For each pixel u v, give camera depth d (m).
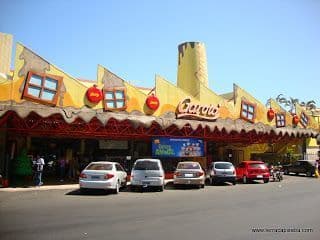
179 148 29.95
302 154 44.75
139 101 25.11
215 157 38.56
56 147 30.52
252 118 32.97
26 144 28.16
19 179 25.38
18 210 12.45
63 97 21.88
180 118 27.44
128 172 30.45
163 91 26.70
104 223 10.05
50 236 8.38
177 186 23.45
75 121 24.02
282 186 23.86
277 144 43.16
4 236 8.35
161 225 9.82
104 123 23.16
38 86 21.06
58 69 21.89
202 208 13.14
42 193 18.52
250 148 41.41
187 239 8.18
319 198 16.55
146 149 33.75
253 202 14.99
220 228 9.46
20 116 20.31
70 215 11.40
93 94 22.70
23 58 20.81
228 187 23.12
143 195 17.86
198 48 41.66
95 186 17.97
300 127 38.69
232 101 33.06
